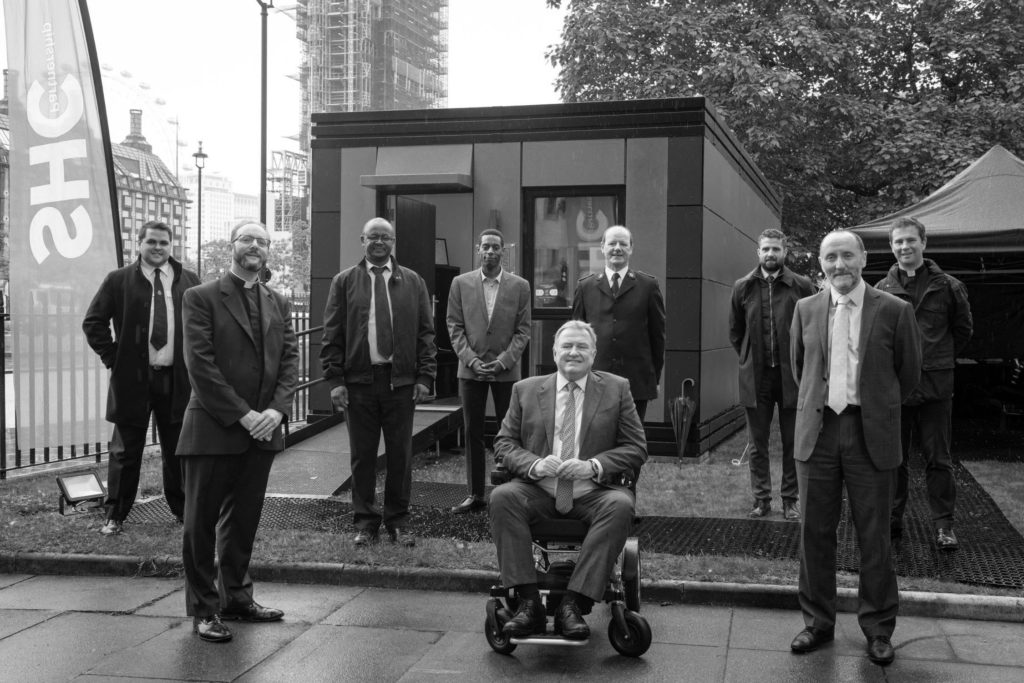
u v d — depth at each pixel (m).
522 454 4.68
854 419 4.46
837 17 20.62
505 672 4.16
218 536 4.95
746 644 4.54
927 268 6.18
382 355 6.12
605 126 9.82
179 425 6.62
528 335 7.26
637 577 4.53
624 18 20.58
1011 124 20.25
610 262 7.03
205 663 4.27
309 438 9.34
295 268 54.72
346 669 4.20
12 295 8.73
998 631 4.72
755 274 7.01
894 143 19.84
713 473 8.56
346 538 6.16
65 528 6.48
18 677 4.09
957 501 7.35
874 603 4.39
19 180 8.70
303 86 108.31
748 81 18.97
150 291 6.58
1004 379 13.61
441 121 10.23
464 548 5.91
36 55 8.60
